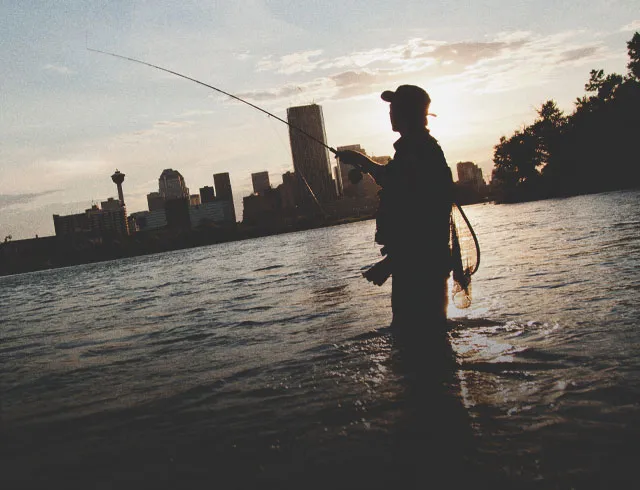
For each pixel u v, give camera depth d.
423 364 2.60
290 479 1.56
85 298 10.33
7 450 2.00
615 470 1.46
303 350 3.21
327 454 1.70
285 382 2.56
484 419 1.86
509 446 1.64
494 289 4.81
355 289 5.93
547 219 17.66
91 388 2.84
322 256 14.08
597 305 3.55
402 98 3.51
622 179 53.03
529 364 2.42
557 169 62.72
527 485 1.42
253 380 2.66
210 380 2.75
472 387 2.19
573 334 2.88
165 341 4.08
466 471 1.52
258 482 1.56
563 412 1.85
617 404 1.87
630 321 3.01
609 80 55.50
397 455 1.65
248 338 3.81
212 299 6.71
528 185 66.50
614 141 53.34
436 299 3.38
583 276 4.88
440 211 3.39
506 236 12.18
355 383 2.41
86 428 2.17
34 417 2.39
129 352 3.79
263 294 6.57
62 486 1.64
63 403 2.59
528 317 3.45
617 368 2.24
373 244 17.64
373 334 3.43
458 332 3.24
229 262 18.84
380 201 3.52
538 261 6.52
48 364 3.65
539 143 67.75
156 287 10.65
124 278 18.22
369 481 1.51
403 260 3.39
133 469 1.72
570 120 59.94
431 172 3.38
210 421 2.11
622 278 4.47
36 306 9.85
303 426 1.96
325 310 4.68
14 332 5.74
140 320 5.52
